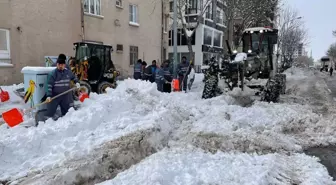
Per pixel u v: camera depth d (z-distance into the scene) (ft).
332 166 14.49
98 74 33.22
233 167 13.42
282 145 16.80
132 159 14.56
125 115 20.99
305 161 14.64
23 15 40.06
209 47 105.60
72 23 47.55
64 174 12.17
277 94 31.48
